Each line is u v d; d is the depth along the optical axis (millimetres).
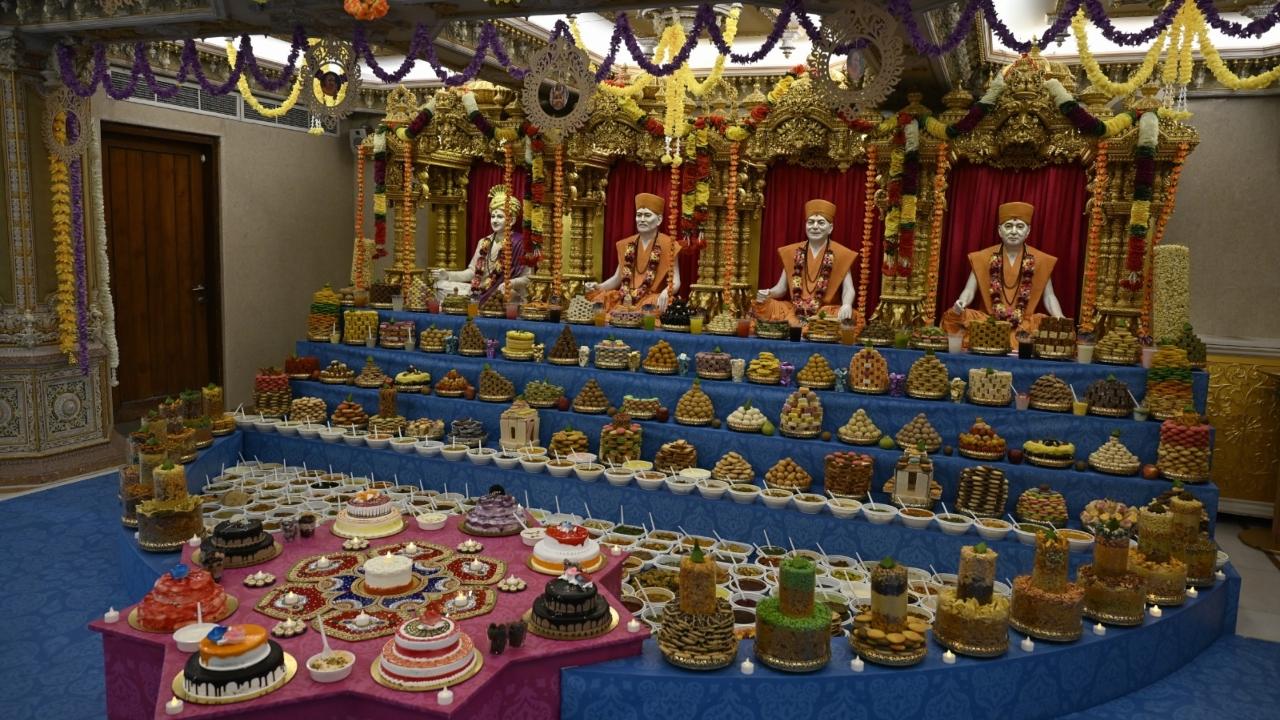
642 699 3545
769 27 7945
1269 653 4637
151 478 5297
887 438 5730
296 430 7055
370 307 8492
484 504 4973
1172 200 6359
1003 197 7438
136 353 8688
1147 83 6969
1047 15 7020
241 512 5703
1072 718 3938
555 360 7066
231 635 3205
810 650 3590
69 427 7332
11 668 4227
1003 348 6332
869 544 5168
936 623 3930
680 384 6523
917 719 3666
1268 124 7164
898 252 6984
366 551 4562
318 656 3346
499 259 8734
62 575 5316
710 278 7969
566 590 3721
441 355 7574
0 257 6965
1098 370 5887
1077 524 5152
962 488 5289
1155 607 4316
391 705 3152
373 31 6148
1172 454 5121
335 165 10742
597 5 5348
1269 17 4238
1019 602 4047
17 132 6902
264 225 9820
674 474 5844
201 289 9297
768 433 6023
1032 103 6633
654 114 8148
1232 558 6215
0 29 6652
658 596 4492
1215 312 7457
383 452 6617
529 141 8219
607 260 9094
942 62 6293
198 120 8938
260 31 6309
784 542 5352
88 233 7484
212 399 7008
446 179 9688
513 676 3482
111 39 6824
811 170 8039
